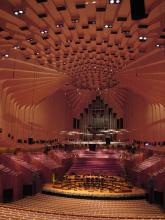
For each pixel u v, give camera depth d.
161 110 25.95
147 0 10.35
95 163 24.81
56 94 34.19
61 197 16.88
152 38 14.55
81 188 17.72
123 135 38.16
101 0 10.46
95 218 7.35
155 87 22.45
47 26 13.30
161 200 15.38
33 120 28.56
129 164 23.22
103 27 13.53
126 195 16.42
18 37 14.24
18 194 16.11
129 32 13.79
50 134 32.66
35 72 20.69
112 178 20.81
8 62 18.02
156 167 19.06
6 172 15.38
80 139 38.53
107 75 24.14
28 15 11.84
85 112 40.88
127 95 36.19
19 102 25.39
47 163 21.89
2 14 11.43
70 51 17.91
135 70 20.52
